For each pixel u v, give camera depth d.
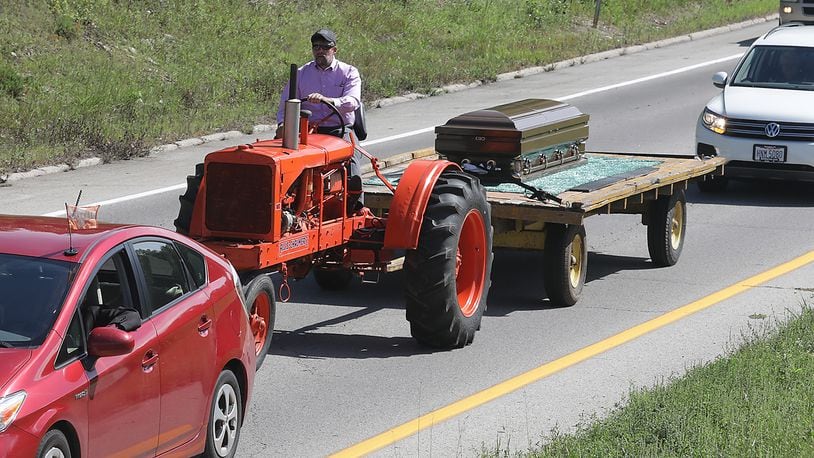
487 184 21.16
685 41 61.31
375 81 45.06
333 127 19.38
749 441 12.88
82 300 11.20
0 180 29.91
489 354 17.78
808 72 31.45
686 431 13.26
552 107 22.64
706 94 45.22
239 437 14.02
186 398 12.27
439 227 17.50
